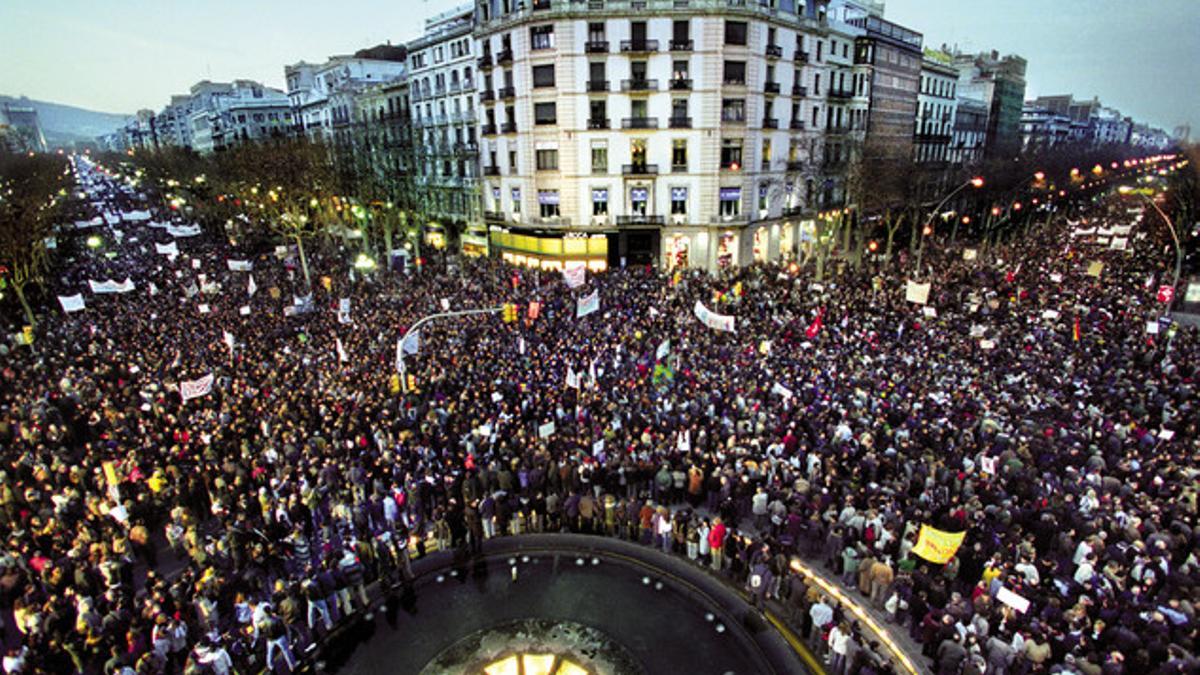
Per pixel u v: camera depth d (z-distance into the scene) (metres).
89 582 13.08
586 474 16.52
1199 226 48.53
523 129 45.88
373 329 29.14
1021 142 105.38
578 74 43.09
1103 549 12.95
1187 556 12.95
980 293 33.53
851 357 24.03
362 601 13.88
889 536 13.49
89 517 15.31
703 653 12.33
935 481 15.53
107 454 18.28
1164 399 19.61
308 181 48.34
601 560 15.30
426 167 60.72
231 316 32.81
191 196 78.94
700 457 17.06
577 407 20.67
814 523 14.72
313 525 16.31
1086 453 16.62
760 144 46.50
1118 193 98.00
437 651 12.57
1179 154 79.06
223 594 13.03
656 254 47.62
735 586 14.21
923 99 70.75
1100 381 21.47
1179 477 15.16
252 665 11.93
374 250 53.88
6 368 25.70
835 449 17.14
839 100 54.03
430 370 23.67
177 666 11.91
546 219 46.88
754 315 30.31
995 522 13.95
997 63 100.88
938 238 61.97
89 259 53.25
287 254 51.25
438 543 16.17
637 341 26.45
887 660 11.20
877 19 59.72
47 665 11.41
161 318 32.69
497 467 17.05
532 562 15.29
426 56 56.75
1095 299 32.03
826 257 50.66
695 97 43.00
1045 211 77.94
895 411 18.67
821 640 12.20
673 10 41.41
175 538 15.35
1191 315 30.75
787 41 46.53
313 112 84.44
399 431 19.48
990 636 11.53
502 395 21.36
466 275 43.09
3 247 36.88
